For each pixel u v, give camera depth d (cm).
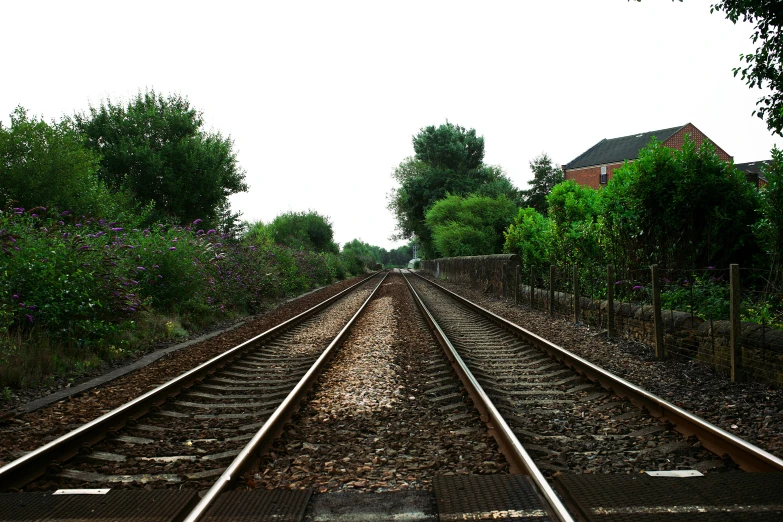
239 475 376
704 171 1080
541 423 514
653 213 1155
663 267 1130
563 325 1252
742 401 559
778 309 805
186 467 410
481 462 408
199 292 1405
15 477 375
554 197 1728
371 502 338
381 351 912
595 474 371
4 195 1314
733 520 299
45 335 823
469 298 2175
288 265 2566
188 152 2312
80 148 1488
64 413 582
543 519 305
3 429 522
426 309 1555
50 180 1380
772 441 438
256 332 1221
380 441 469
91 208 1490
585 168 5169
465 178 5109
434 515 319
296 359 884
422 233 5506
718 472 380
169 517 319
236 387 692
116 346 935
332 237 5681
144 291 1230
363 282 3834
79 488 373
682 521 299
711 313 754
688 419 450
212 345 1035
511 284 2033
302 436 479
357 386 671
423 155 5712
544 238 1873
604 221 1273
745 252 1089
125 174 2211
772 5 849
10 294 811
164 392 605
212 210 2505
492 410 491
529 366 790
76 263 931
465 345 971
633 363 791
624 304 1023
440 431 496
